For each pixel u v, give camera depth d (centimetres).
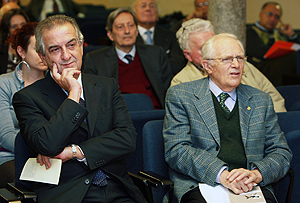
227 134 280
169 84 461
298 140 280
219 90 288
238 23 443
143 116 311
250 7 1025
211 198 257
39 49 256
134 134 266
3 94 312
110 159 254
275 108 374
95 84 270
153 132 286
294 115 305
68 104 243
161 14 1126
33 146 241
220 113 284
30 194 233
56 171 244
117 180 260
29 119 249
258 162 269
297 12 995
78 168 253
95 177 257
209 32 363
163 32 595
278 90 399
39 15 877
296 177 283
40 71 324
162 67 459
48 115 253
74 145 251
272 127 287
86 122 261
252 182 262
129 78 452
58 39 250
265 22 754
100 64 441
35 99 255
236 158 275
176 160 272
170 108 286
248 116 284
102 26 792
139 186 271
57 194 244
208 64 285
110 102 269
